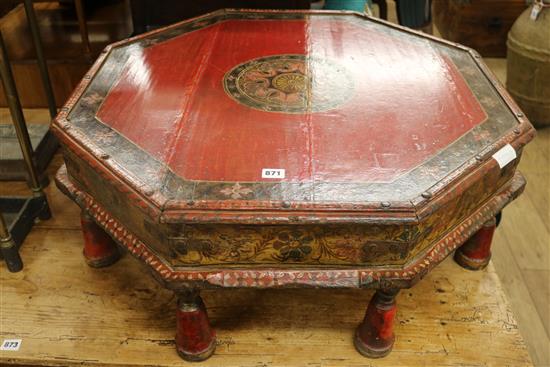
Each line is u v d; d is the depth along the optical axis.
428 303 1.47
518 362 1.32
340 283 1.12
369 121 1.34
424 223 1.10
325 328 1.38
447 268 1.57
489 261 1.59
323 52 1.69
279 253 1.11
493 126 1.32
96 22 2.55
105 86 1.47
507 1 3.32
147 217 1.10
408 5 2.92
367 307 1.33
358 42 1.76
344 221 1.04
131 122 1.32
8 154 1.95
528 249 2.31
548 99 2.75
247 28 1.85
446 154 1.22
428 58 1.65
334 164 1.19
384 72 1.57
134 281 1.52
